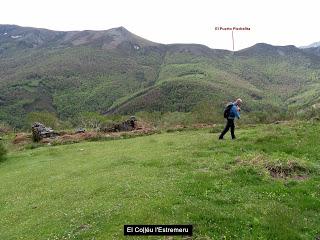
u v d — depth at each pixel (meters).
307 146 29.27
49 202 22.48
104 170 28.94
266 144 30.58
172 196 18.92
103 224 16.83
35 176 32.16
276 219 16.39
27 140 61.72
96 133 57.41
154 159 29.56
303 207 18.08
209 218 16.41
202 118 81.31
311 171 23.12
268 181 21.59
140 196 19.78
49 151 46.69
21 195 26.22
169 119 87.62
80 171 30.45
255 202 18.42
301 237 15.28
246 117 72.62
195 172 23.66
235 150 29.72
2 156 44.69
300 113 73.25
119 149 39.81
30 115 117.44
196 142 35.56
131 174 25.38
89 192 22.53
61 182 27.62
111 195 20.94
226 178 22.00
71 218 18.36
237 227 15.83
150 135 51.94
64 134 61.16
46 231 17.31
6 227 19.62
